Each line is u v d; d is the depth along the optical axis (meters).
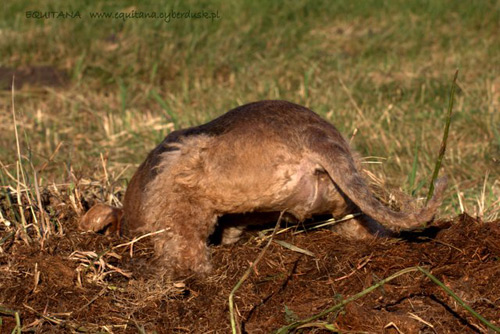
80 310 6.90
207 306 6.92
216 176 7.06
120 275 7.50
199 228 7.32
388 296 6.83
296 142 7.03
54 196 9.40
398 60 18.56
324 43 20.47
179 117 15.07
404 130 13.63
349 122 13.81
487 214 9.36
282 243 7.66
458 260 7.28
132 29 19.59
